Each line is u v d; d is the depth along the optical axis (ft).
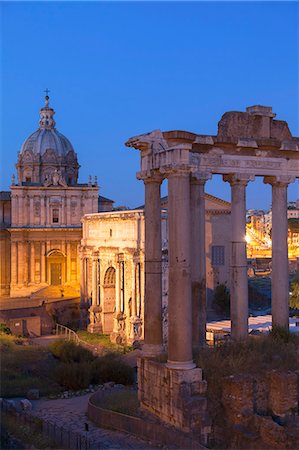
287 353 96.84
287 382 87.10
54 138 361.10
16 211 318.04
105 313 271.08
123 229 257.14
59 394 138.51
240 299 104.47
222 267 317.83
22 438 88.79
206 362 90.74
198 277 102.42
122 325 249.96
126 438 90.74
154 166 95.55
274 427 80.94
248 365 91.61
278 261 109.19
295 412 87.86
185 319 87.30
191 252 102.42
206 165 100.01
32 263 319.68
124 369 158.10
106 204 380.58
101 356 190.08
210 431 84.94
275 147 105.09
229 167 102.06
